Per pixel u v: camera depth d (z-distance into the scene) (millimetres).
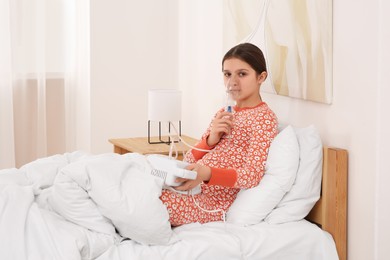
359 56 2193
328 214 2285
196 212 2229
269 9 2723
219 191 2367
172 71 4066
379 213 2129
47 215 1973
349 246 2281
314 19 2400
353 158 2244
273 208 2297
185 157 2539
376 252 2148
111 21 3902
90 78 3900
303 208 2273
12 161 3779
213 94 3434
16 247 1846
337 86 2322
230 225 2229
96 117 3945
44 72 3832
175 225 2221
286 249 2143
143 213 1977
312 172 2281
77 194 2006
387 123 2084
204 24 3531
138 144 3314
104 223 2020
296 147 2305
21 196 1975
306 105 2541
